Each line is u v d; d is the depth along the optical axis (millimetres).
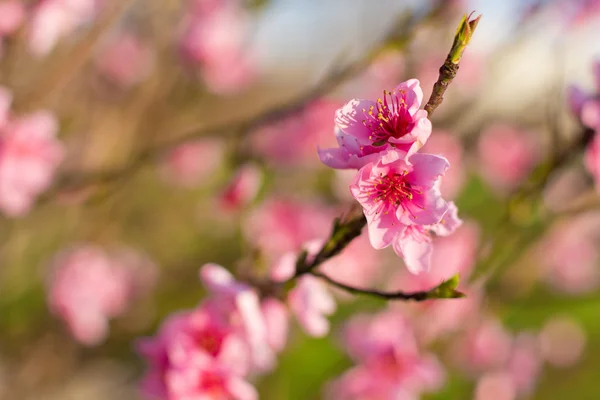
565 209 3510
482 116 5023
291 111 3375
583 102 2598
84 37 3768
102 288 4805
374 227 1712
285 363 4457
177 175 5195
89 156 4664
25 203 3383
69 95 4832
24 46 3494
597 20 3906
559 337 5836
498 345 4637
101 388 5594
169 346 2344
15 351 5211
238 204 3619
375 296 1792
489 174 5340
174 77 4766
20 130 3268
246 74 4680
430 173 1651
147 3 4770
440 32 3895
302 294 2348
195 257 5840
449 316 3869
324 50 5855
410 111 1660
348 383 3361
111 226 5355
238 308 2277
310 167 4508
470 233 4035
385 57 3270
